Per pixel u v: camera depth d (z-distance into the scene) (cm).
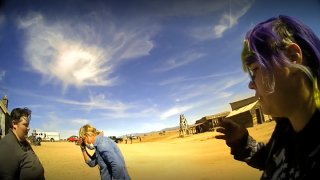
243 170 1170
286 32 74
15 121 369
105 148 429
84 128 500
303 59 73
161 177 1223
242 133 123
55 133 9712
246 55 79
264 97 77
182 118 8050
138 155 2572
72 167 1582
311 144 69
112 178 436
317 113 70
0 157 349
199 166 1453
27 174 370
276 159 84
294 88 72
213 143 3309
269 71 74
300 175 71
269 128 2986
